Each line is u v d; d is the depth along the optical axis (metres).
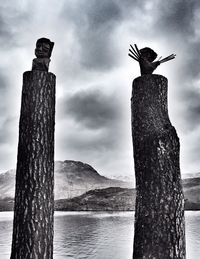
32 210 4.68
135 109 5.09
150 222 4.57
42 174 4.82
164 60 5.32
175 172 4.77
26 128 4.95
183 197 4.78
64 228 19.50
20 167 4.86
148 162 4.79
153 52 5.42
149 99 5.02
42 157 4.87
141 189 4.77
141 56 5.29
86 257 9.73
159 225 4.54
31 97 5.03
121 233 16.16
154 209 4.61
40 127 4.95
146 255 4.48
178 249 4.48
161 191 4.64
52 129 5.08
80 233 16.47
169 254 4.44
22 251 4.56
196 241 12.63
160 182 4.68
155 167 4.74
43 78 5.10
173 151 4.85
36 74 5.09
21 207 4.71
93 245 12.16
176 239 4.51
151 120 4.94
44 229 4.68
